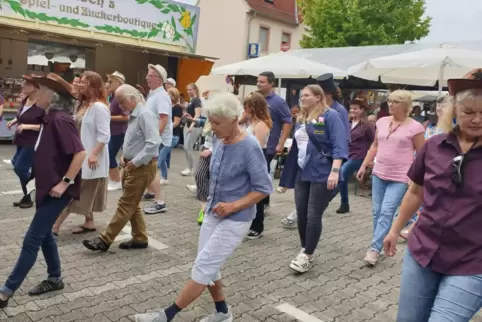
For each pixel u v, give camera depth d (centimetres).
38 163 333
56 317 336
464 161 221
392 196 484
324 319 364
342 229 633
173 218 617
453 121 230
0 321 323
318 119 432
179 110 931
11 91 1306
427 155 240
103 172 506
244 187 304
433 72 1064
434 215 227
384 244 274
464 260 218
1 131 1184
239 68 1124
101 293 380
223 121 291
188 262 462
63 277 404
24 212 592
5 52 1352
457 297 215
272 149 594
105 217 597
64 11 1253
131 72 1677
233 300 386
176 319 345
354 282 443
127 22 1395
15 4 1159
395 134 482
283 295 403
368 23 2359
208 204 316
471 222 217
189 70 1616
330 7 2330
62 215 506
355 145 711
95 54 1564
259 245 532
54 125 331
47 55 1445
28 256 339
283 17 2558
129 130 459
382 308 390
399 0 2383
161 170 835
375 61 833
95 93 498
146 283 405
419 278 233
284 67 1062
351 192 932
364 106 711
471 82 216
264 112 503
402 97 478
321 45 2384
